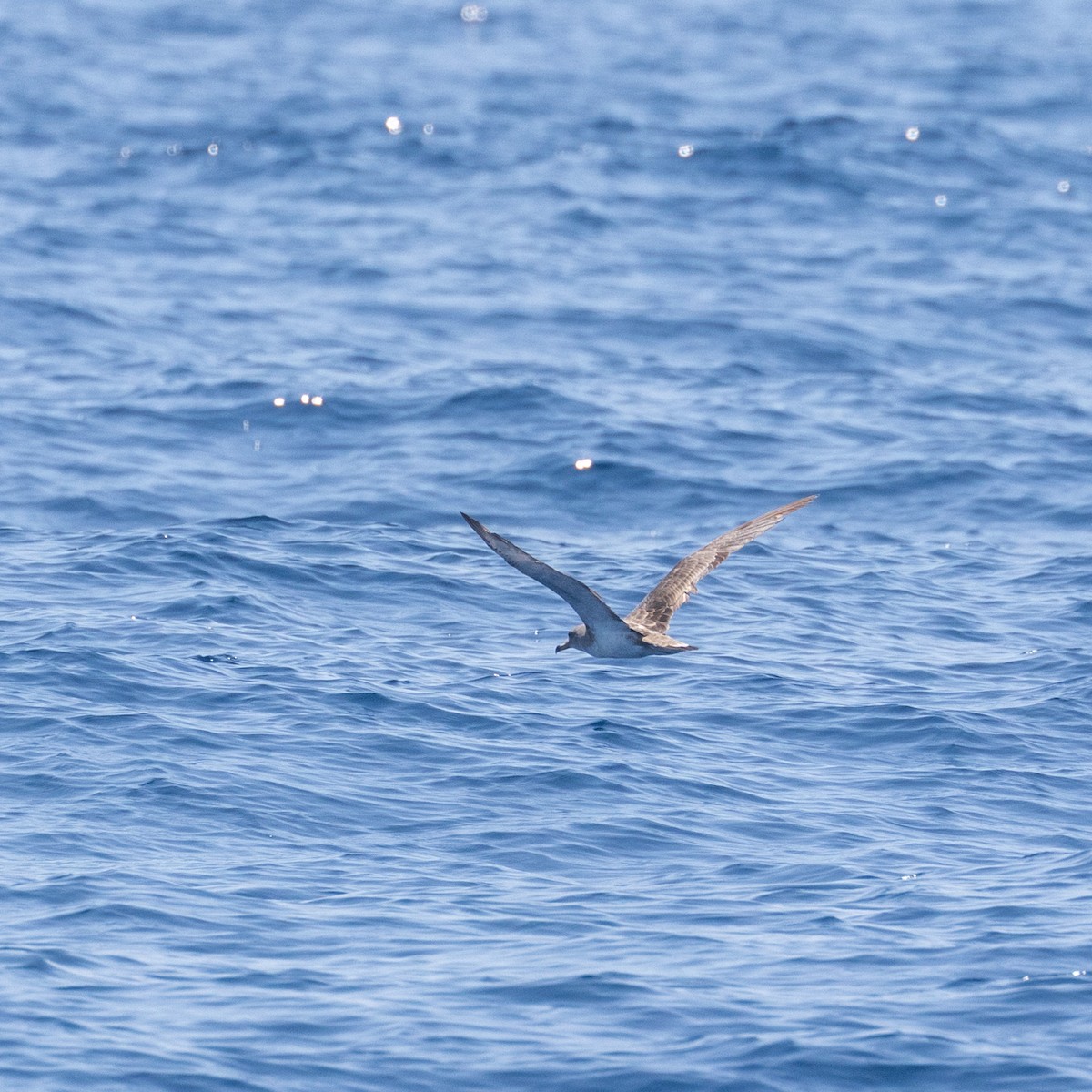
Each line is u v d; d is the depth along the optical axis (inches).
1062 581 1637.6
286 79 4938.5
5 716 1216.8
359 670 1349.7
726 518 1834.4
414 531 1753.2
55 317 2564.0
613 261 3043.8
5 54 5231.3
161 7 6604.3
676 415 2162.9
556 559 1675.7
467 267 2974.9
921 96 4717.0
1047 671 1397.6
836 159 3791.8
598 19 6574.8
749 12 6791.3
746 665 1401.3
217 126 4143.7
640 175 3710.6
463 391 2212.1
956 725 1268.5
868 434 2113.7
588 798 1130.0
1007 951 920.3
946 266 3051.2
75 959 895.1
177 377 2281.0
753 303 2773.1
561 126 4197.8
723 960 912.3
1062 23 6402.6
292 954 915.4
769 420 2164.1
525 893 1001.5
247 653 1373.0
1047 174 3806.6
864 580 1642.5
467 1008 855.1
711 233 3267.7
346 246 3117.6
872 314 2728.8
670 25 6402.6
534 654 1417.3
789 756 1222.3
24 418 2073.1
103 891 976.9
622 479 1934.1
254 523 1742.1
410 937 938.1
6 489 1844.2
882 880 1024.2
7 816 1072.2
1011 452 2042.3
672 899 995.9
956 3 7042.3
